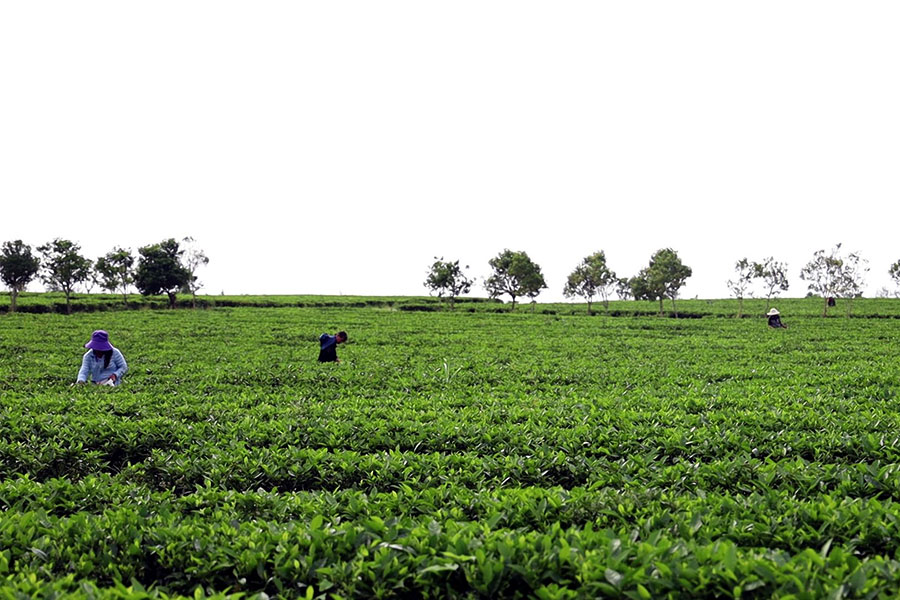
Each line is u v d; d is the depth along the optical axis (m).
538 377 18.67
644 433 9.98
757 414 11.22
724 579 4.37
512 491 6.70
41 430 10.30
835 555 4.60
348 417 11.42
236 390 15.65
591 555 4.67
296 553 5.12
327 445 9.95
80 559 5.21
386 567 4.75
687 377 18.98
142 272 59.41
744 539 5.47
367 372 19.34
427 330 40.28
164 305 62.78
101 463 9.48
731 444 9.37
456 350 28.62
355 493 6.92
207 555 5.27
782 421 10.80
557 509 6.14
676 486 7.35
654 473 7.81
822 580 4.29
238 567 5.11
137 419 11.18
